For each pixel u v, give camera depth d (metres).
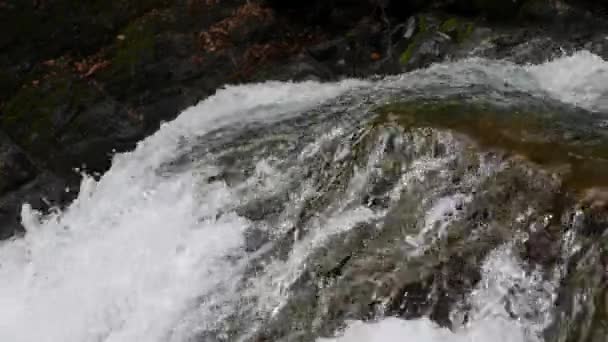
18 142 6.55
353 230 4.21
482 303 3.53
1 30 7.14
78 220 5.64
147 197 5.45
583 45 6.63
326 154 4.82
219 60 7.50
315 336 3.82
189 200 5.16
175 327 4.17
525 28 7.04
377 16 8.11
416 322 3.57
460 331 3.47
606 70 5.91
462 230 3.81
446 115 4.43
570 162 3.74
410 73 6.45
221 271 4.41
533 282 3.42
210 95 7.09
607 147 3.88
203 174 5.37
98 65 7.33
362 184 4.41
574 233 3.37
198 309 4.23
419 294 3.71
